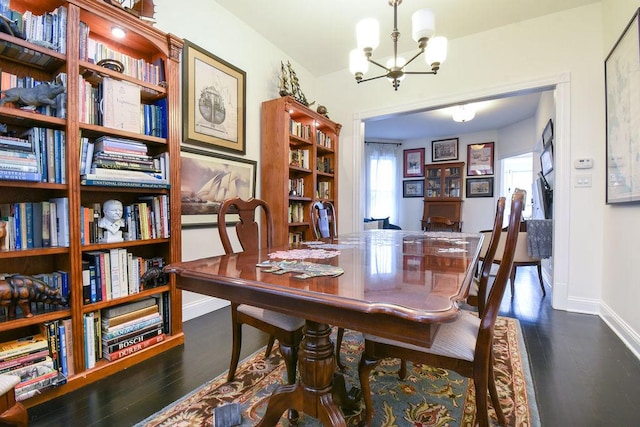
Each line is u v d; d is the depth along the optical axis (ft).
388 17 9.46
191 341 6.93
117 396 4.83
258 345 6.76
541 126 14.65
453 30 10.19
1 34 4.40
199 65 8.45
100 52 5.76
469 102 10.87
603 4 8.57
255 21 9.81
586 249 8.87
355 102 12.92
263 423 3.82
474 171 21.66
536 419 4.27
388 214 24.11
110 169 5.52
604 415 4.36
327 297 2.48
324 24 9.93
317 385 3.47
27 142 4.56
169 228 6.59
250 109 10.26
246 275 3.22
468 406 4.63
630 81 6.64
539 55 9.48
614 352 6.32
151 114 6.42
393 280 2.99
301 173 11.85
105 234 5.68
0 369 4.31
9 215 4.80
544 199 13.03
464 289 2.72
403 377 5.42
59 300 4.92
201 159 8.57
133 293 5.99
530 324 7.95
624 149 7.00
